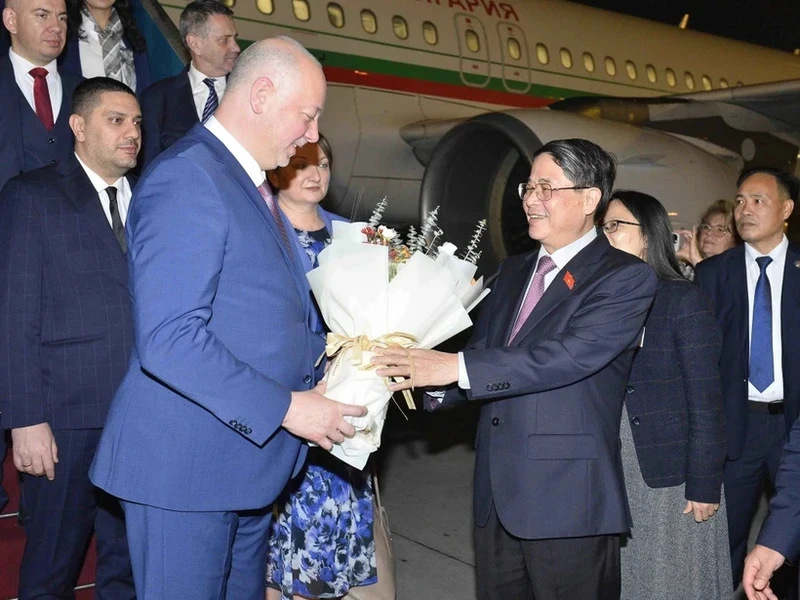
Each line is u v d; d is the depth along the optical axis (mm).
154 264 1871
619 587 2320
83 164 2814
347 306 2191
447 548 4086
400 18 8242
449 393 2502
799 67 13953
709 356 2525
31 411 2639
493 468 2268
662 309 2576
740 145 10617
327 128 7719
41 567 2789
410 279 2195
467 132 7316
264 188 2182
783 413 3088
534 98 9477
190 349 1854
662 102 9453
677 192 7414
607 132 7383
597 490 2209
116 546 2863
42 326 2713
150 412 1991
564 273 2297
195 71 3803
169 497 1971
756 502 3188
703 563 2549
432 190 7484
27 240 2666
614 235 2684
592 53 10391
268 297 2018
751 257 3211
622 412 2580
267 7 7359
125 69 4004
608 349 2191
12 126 3295
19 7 3262
